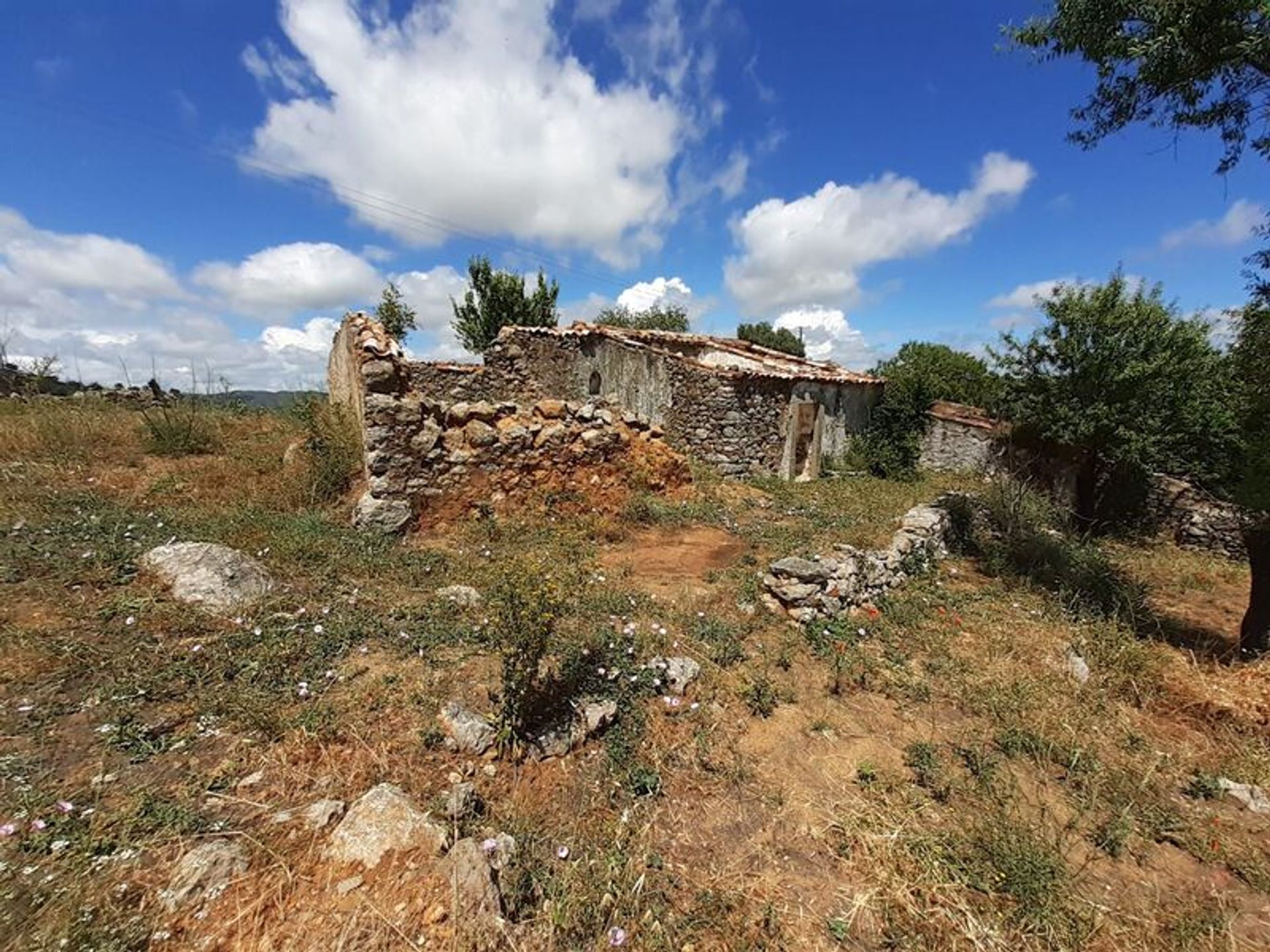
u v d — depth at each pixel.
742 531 8.05
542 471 7.83
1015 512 9.05
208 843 2.34
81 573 4.30
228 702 3.21
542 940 2.16
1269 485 5.91
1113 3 5.72
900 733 4.03
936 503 9.15
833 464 14.96
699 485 10.44
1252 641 6.29
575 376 15.28
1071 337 12.79
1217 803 3.72
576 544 6.61
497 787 2.95
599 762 3.27
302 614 4.26
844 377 15.09
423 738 3.13
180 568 4.45
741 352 15.56
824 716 4.07
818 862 2.84
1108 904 2.77
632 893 2.43
